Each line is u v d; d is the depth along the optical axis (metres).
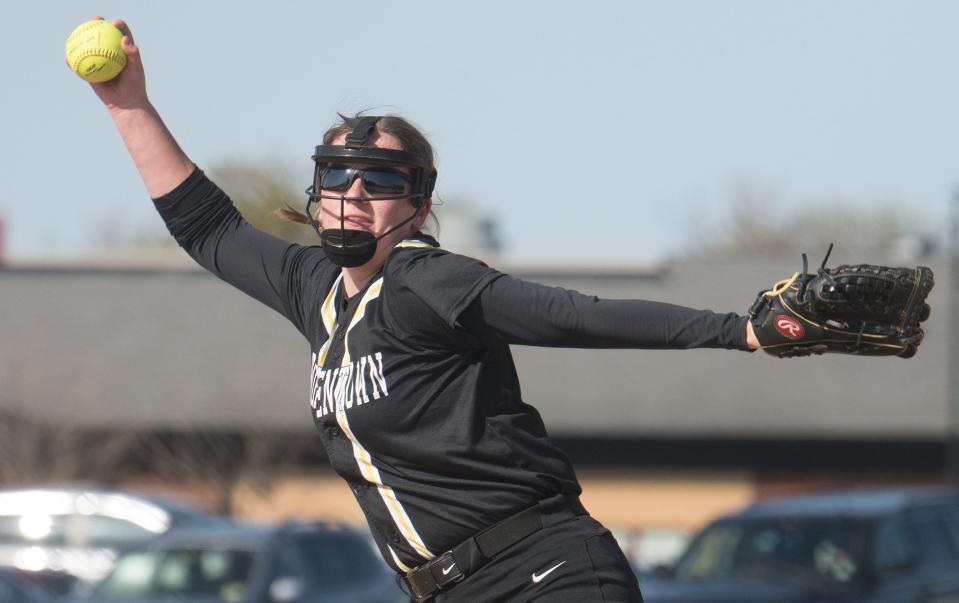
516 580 14.82
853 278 12.90
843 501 50.56
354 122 15.52
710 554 49.00
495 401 14.73
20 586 51.09
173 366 115.00
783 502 52.25
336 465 15.43
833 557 46.59
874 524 47.44
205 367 114.88
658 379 115.25
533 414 15.17
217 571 48.62
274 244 16.86
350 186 15.06
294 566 49.59
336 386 15.02
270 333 117.44
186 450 111.94
